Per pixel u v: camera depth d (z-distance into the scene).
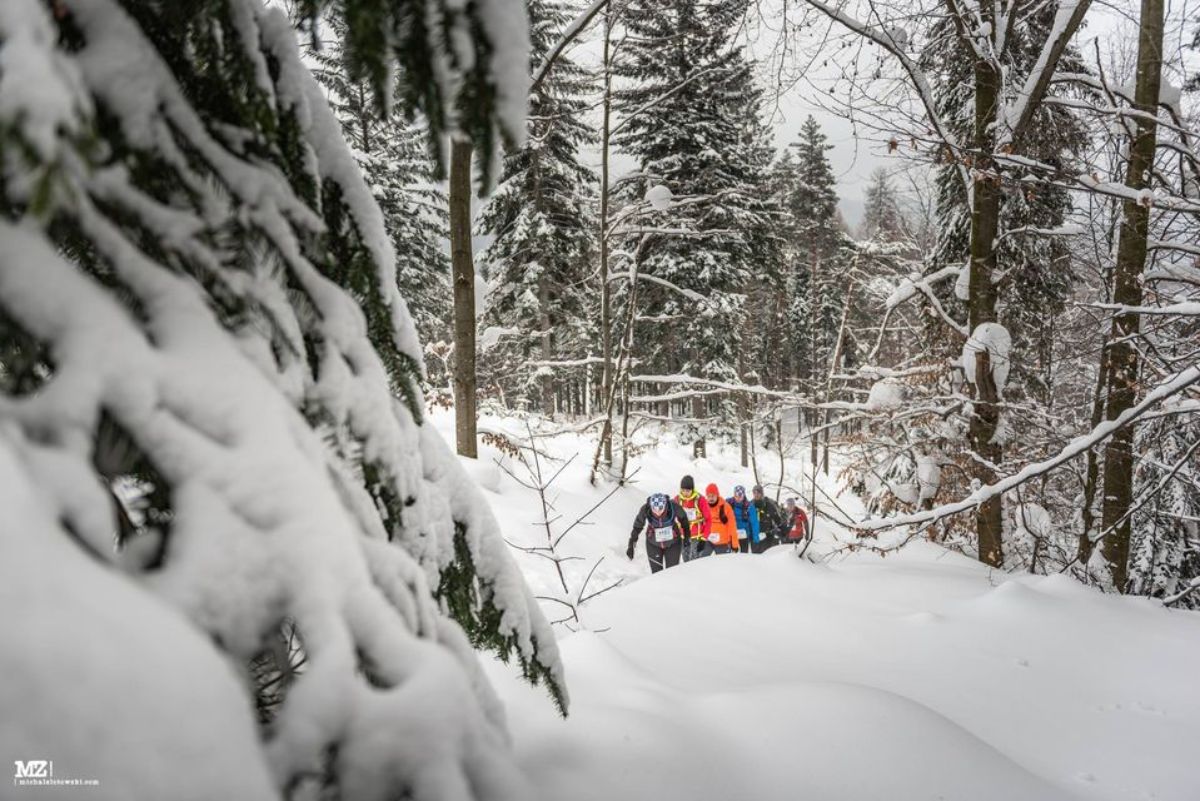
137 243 0.97
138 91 0.94
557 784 1.67
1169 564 8.47
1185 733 2.73
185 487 0.82
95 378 0.77
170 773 0.57
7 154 0.58
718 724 2.19
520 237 16.66
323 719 0.82
